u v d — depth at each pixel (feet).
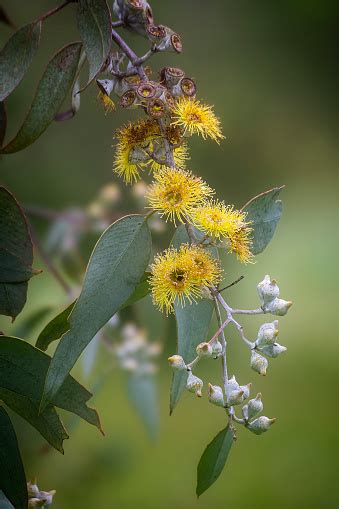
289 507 5.64
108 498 5.25
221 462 3.16
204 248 3.16
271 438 6.10
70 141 6.61
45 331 3.24
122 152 3.20
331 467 5.94
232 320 3.14
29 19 6.07
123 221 3.16
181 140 3.18
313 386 6.72
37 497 3.35
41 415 3.22
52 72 3.25
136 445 5.61
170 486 5.50
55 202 6.38
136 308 4.40
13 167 6.32
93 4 3.20
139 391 4.56
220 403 3.12
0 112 3.42
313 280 7.75
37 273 3.25
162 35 3.21
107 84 3.21
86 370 4.36
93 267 3.13
